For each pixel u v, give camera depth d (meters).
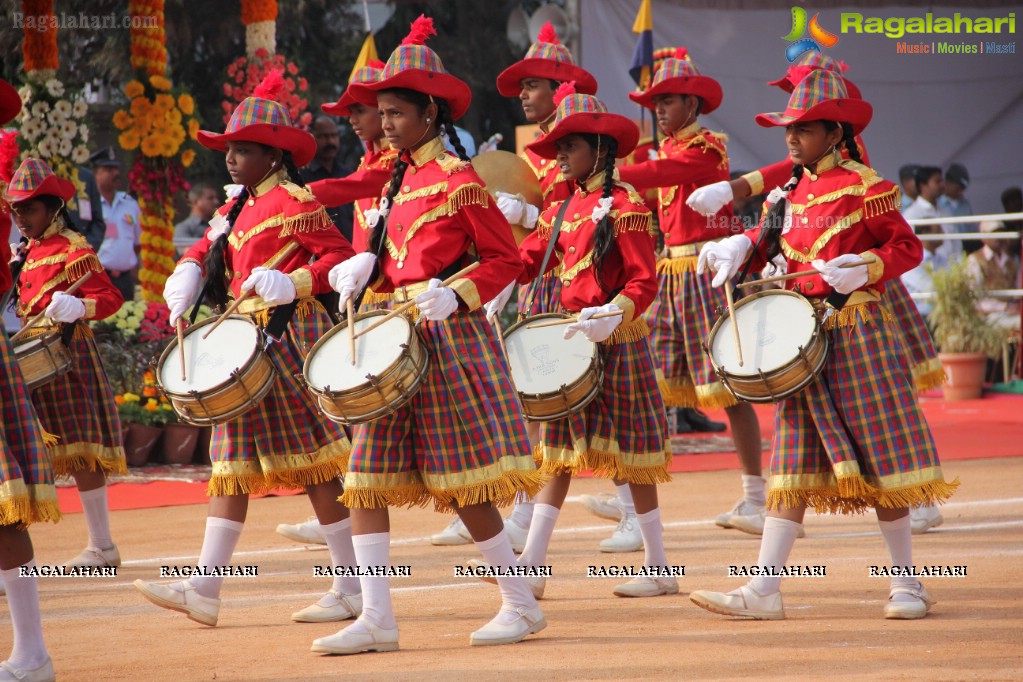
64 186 19.48
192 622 15.25
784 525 14.73
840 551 18.89
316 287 15.20
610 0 44.25
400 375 12.97
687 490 25.58
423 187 13.85
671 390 21.53
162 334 30.12
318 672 12.35
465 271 13.55
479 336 13.77
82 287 19.23
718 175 21.23
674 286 21.41
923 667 12.02
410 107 13.83
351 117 20.09
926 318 41.97
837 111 14.91
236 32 49.12
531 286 19.48
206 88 50.44
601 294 16.08
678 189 21.34
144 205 31.81
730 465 28.70
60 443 18.73
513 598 13.75
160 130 31.19
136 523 22.44
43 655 12.34
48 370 18.27
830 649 12.94
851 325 14.70
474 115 58.94
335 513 15.45
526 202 20.16
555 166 20.12
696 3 43.84
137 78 31.53
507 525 20.14
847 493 14.39
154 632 14.70
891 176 45.22
